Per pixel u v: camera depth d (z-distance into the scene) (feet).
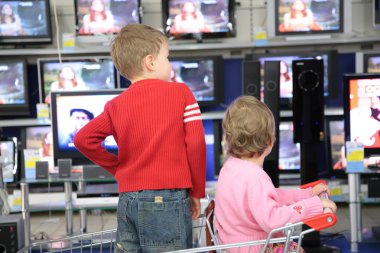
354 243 11.68
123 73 6.36
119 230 6.12
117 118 6.08
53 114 11.06
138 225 5.90
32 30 16.21
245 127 5.99
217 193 6.18
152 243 5.88
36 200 14.70
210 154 17.31
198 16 16.24
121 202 6.05
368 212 15.38
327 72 15.90
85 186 12.07
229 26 16.26
